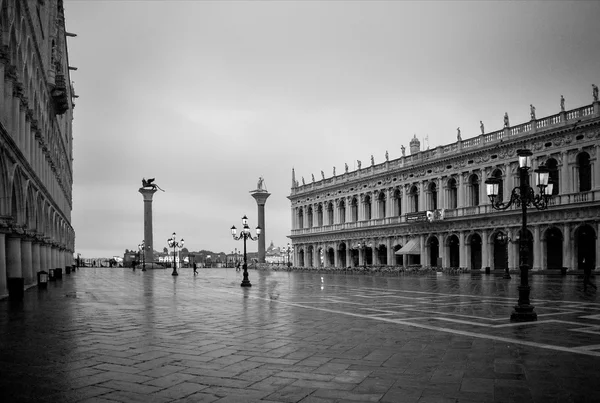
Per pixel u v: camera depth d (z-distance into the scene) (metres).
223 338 13.40
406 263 78.81
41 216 41.69
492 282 42.41
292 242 113.12
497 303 22.86
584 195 53.00
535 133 57.59
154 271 93.31
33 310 20.84
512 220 60.53
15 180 28.75
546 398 7.84
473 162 66.31
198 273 82.69
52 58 47.34
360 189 89.69
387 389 8.36
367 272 70.81
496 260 64.19
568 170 54.78
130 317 18.33
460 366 9.95
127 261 134.75
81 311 20.44
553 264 57.47
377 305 22.55
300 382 8.82
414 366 9.97
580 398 7.84
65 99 50.56
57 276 51.69
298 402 7.68
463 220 67.38
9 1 24.48
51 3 47.19
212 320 17.34
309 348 11.91
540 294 27.55
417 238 76.12
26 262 35.69
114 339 13.28
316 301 25.06
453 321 16.55
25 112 30.48
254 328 15.27
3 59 24.02
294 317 18.11
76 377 9.20
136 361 10.52
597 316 17.34
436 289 33.88
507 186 61.34
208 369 9.80
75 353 11.38
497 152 62.69
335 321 16.84
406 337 13.39
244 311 20.36
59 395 8.06
